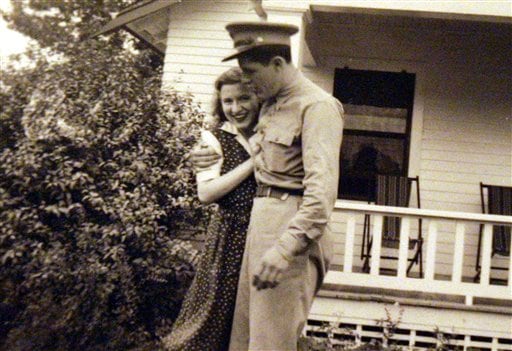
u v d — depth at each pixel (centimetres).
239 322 288
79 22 2302
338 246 930
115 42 1855
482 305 679
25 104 881
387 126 932
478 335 656
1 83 895
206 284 306
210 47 941
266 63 273
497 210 861
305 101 270
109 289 627
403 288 671
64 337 634
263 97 285
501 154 916
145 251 685
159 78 827
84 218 708
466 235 911
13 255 689
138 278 680
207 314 299
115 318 653
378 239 678
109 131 751
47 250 699
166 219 752
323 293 667
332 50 937
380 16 873
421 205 916
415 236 914
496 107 921
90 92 780
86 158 736
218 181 304
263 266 253
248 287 286
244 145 316
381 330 670
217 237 309
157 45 1130
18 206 734
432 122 926
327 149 261
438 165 920
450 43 927
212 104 322
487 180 916
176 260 688
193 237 811
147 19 995
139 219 682
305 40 790
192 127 780
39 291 681
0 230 716
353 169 932
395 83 934
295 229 255
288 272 270
